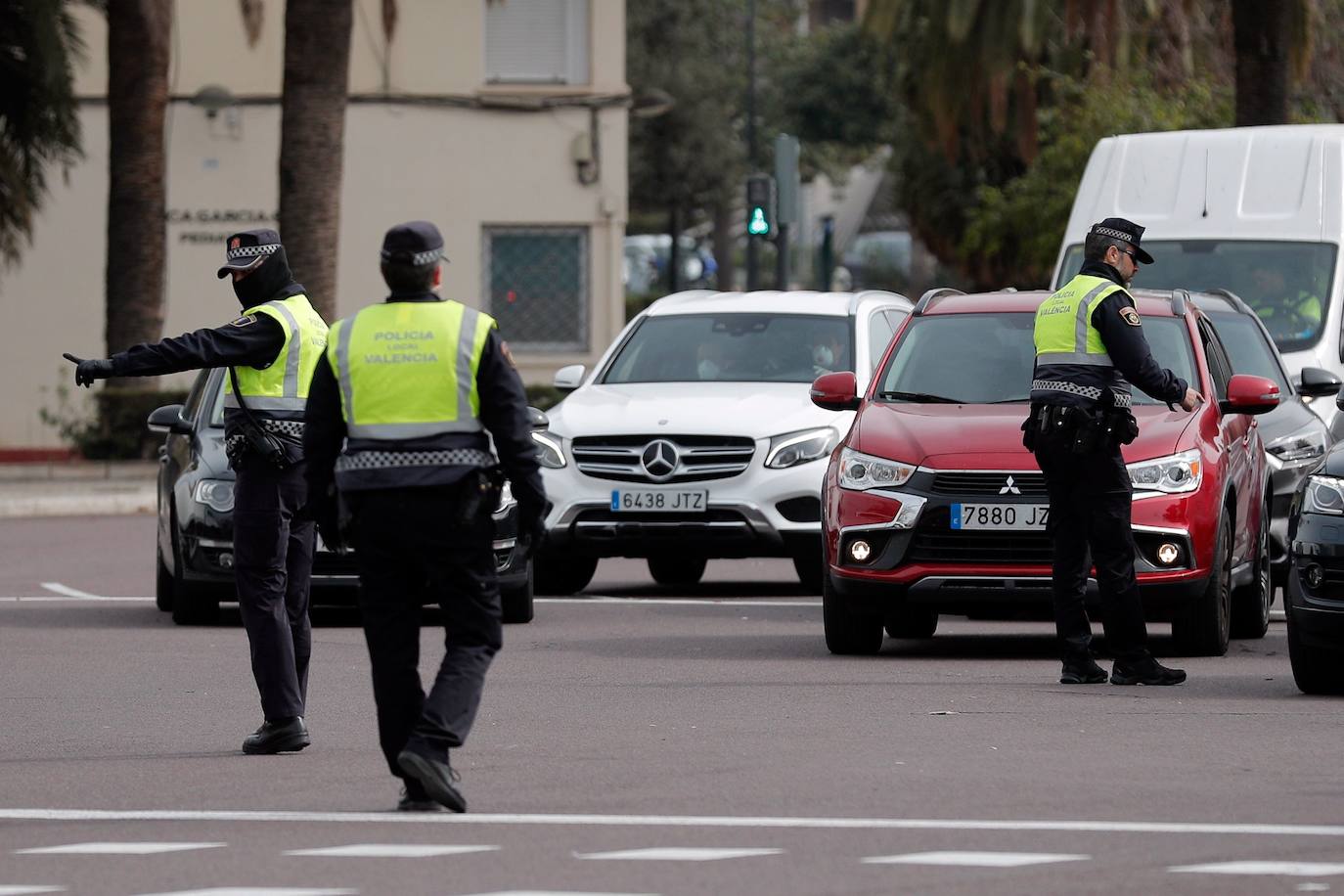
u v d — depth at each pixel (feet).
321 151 246.88
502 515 127.65
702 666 109.81
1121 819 69.00
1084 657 102.06
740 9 529.45
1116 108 276.00
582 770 78.84
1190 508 109.29
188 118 301.84
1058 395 99.40
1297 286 160.45
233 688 103.30
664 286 540.52
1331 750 82.48
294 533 85.25
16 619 135.74
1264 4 236.43
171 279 302.45
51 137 260.83
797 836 66.44
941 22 296.10
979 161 367.86
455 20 303.27
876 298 158.40
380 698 70.79
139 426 261.03
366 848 65.00
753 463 139.54
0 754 84.02
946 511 108.88
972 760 80.38
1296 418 139.44
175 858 63.87
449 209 304.09
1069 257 168.55
